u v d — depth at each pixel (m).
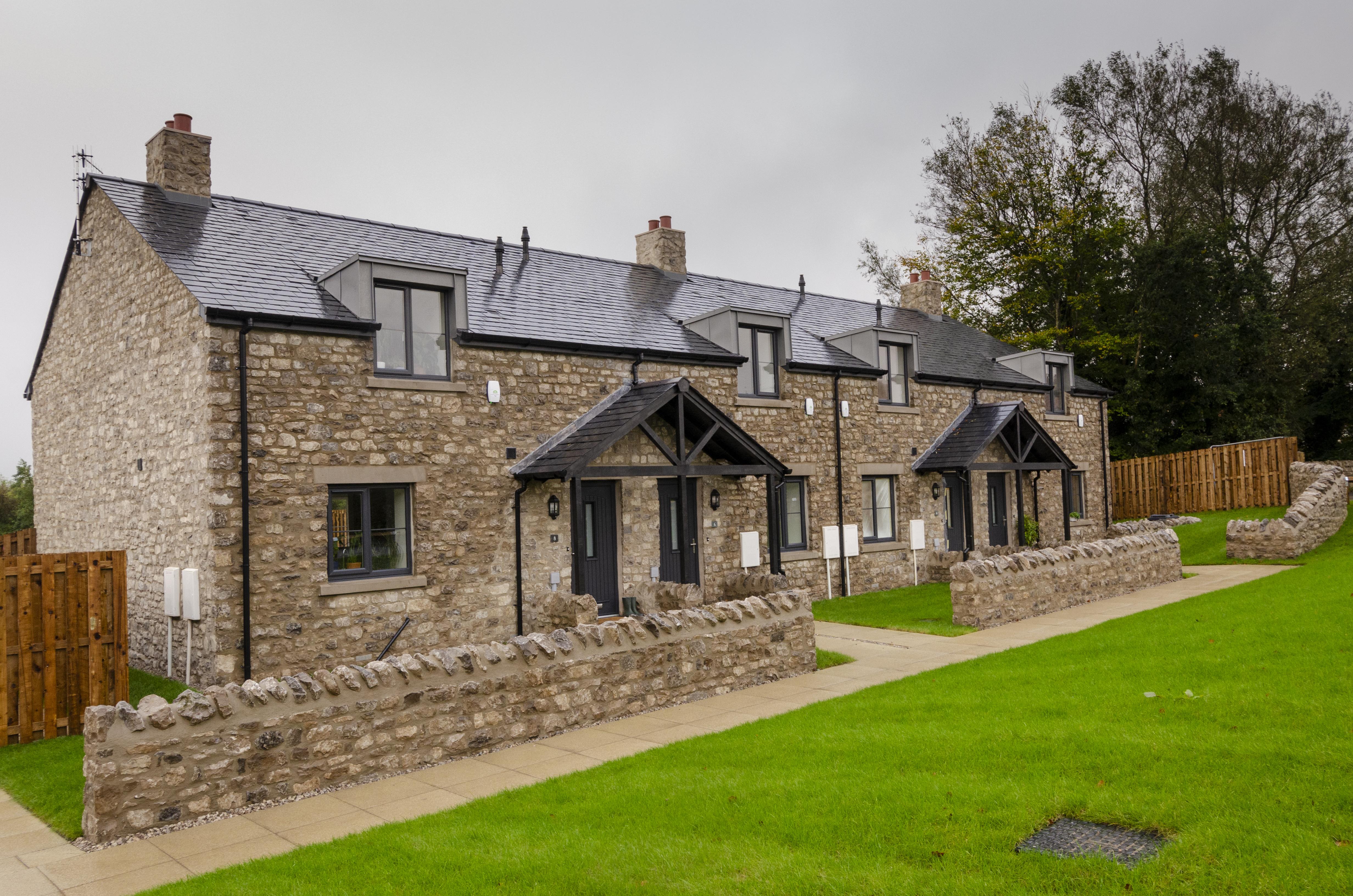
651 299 17.67
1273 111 34.41
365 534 11.86
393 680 7.71
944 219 38.59
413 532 12.17
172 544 11.63
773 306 20.77
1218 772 5.71
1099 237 33.25
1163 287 31.23
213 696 6.81
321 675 7.45
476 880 5.08
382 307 12.23
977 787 5.88
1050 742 6.68
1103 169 34.28
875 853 5.09
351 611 11.51
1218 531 22.34
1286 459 24.02
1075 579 15.16
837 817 5.61
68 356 15.47
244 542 10.66
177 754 6.57
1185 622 11.55
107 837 6.25
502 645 8.59
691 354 15.55
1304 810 5.00
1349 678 7.55
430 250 15.60
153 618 12.17
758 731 8.27
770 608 10.89
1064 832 5.16
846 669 11.23
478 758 8.05
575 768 7.57
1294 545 18.56
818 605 17.28
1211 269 30.42
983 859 4.86
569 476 12.46
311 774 7.20
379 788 7.29
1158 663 9.08
